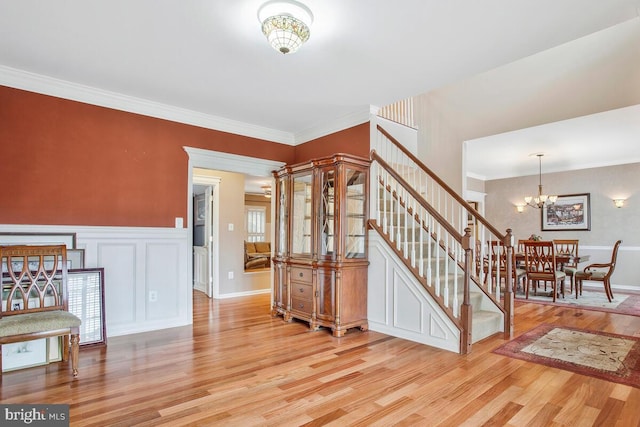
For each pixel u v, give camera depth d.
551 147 6.17
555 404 2.17
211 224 6.02
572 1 2.12
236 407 2.12
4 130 3.09
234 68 3.05
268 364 2.82
